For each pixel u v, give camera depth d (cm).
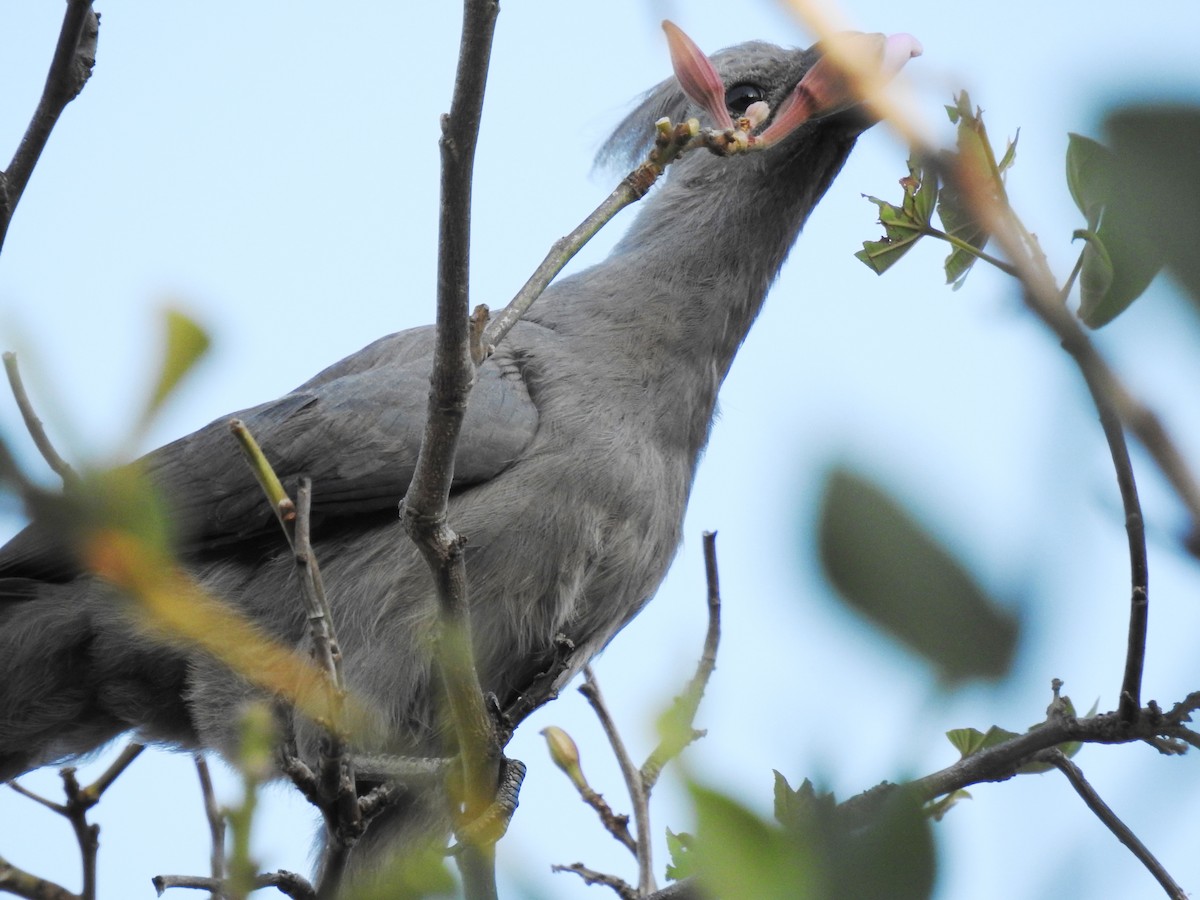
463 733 699
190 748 1098
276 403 1080
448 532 667
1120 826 621
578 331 1076
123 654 1038
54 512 259
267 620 1030
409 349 1123
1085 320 310
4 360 325
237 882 348
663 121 628
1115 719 654
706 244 1108
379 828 998
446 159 580
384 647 993
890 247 620
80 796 805
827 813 253
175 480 1053
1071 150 252
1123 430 245
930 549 218
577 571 1012
